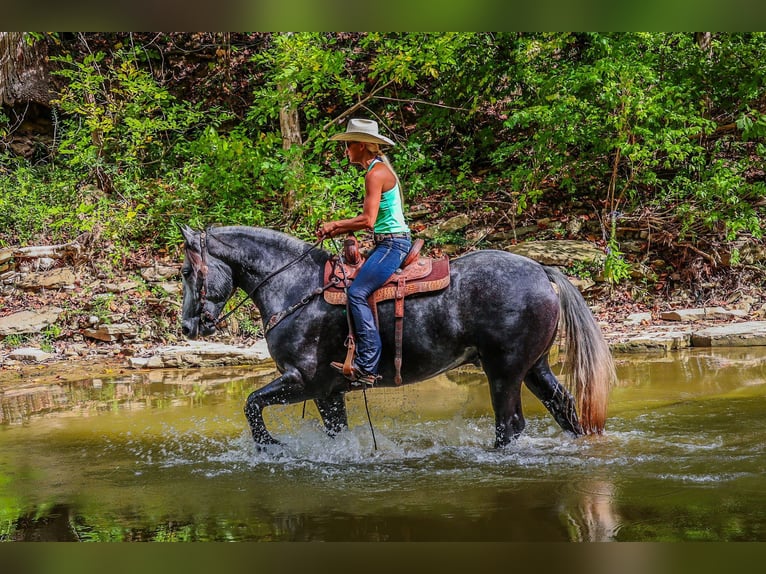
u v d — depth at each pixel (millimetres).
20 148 15156
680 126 12648
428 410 7320
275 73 13164
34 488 5238
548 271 5703
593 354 5625
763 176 13555
